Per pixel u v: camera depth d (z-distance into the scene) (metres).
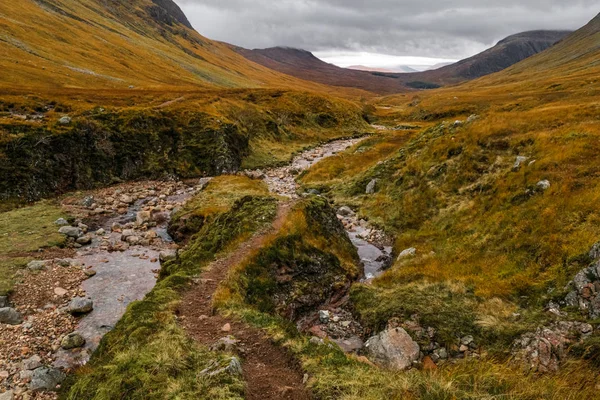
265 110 86.31
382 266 23.95
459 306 15.37
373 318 16.20
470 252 20.20
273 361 11.05
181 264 19.34
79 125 45.41
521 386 9.41
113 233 30.55
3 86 58.84
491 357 12.48
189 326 13.11
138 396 8.95
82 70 94.19
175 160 52.12
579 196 18.50
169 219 34.12
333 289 20.00
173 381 9.25
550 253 16.30
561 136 25.30
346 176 44.78
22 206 35.09
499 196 23.44
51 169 40.00
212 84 148.50
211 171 52.44
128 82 99.06
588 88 93.75
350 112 108.81
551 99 90.75
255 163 60.44
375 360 13.27
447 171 30.42
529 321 13.30
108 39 139.25
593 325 11.98
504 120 32.34
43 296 19.69
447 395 8.72
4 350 15.06
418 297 16.52
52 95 59.78
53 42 106.69
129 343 12.18
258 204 24.97
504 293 15.50
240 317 13.58
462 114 112.56
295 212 23.44
